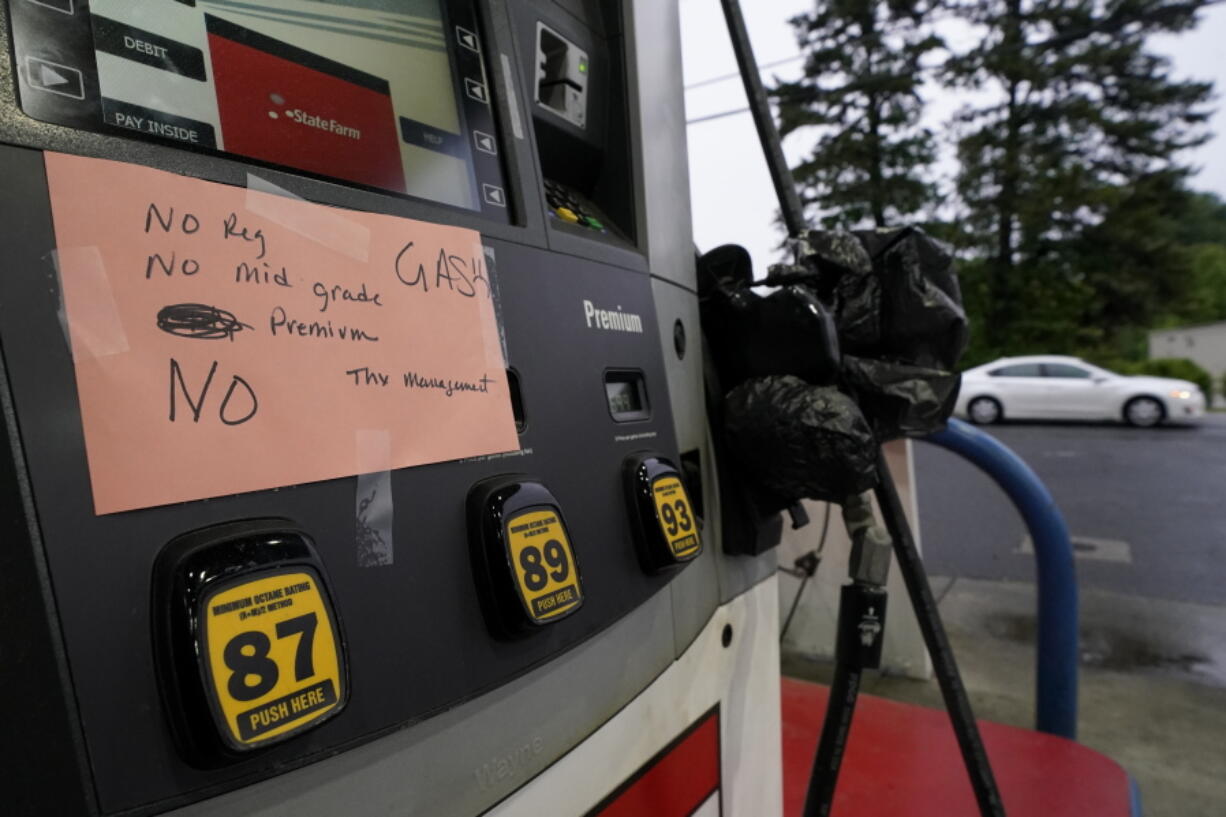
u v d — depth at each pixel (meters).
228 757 0.34
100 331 0.36
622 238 0.86
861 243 1.12
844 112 21.72
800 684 2.63
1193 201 22.70
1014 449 9.73
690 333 0.95
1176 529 5.73
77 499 0.34
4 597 0.33
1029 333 21.36
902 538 1.15
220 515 0.38
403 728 0.44
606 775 0.67
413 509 0.48
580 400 0.65
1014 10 21.03
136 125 0.41
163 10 0.43
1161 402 11.24
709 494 0.95
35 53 0.37
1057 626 2.25
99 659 0.33
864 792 1.92
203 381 0.39
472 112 0.63
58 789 0.32
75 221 0.36
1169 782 2.39
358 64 0.55
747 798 1.04
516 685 0.55
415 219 0.53
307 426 0.43
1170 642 3.60
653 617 0.76
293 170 0.48
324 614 0.39
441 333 0.52
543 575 0.52
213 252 0.41
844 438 0.90
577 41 0.86
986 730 2.20
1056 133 21.31
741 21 1.24
